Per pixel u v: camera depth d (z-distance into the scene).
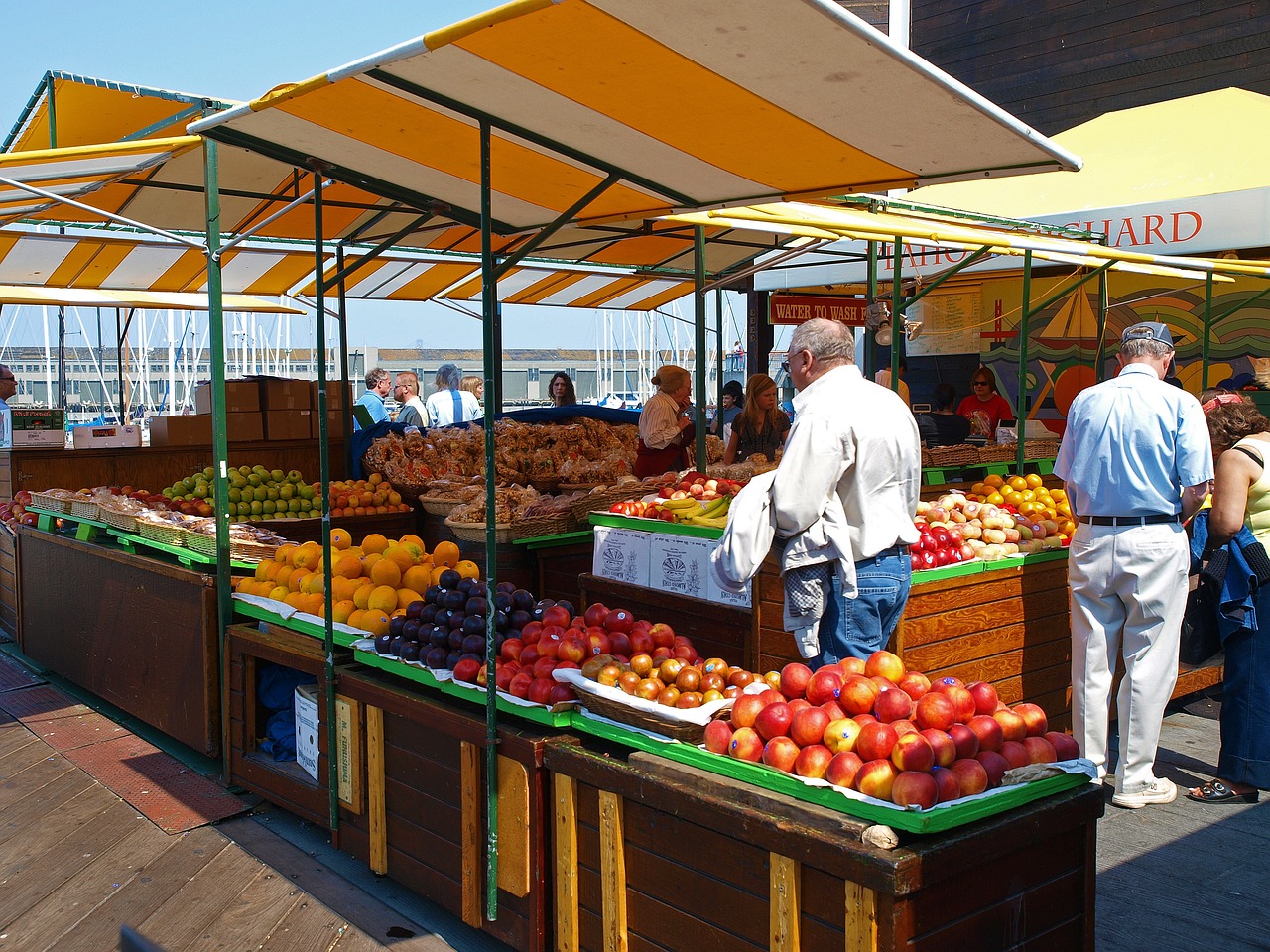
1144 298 9.26
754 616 4.55
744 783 2.71
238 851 4.40
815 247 6.71
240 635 4.99
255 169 7.18
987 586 4.61
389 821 3.97
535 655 3.56
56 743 5.90
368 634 4.33
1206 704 6.23
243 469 7.54
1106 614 4.48
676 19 2.52
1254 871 3.98
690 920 2.80
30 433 8.30
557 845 3.23
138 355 26.77
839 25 2.48
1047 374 11.88
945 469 7.91
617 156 3.67
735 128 3.29
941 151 3.32
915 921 2.32
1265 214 8.33
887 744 2.54
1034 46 12.20
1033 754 2.69
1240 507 4.54
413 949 3.56
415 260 10.28
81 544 6.55
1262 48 10.45
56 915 3.86
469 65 2.91
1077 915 2.71
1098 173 9.95
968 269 9.81
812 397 3.45
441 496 7.50
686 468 8.47
